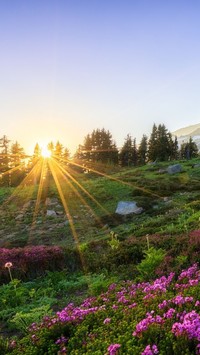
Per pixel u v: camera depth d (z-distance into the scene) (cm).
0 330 862
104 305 704
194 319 484
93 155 11800
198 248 1212
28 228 4062
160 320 519
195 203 3172
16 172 9344
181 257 1081
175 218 2702
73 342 557
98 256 1692
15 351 604
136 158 11725
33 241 3431
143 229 2473
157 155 10625
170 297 641
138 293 762
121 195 5081
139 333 493
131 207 4041
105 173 9056
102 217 4019
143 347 460
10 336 815
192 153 11944
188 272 827
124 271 1309
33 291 1095
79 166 10775
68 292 1160
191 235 1465
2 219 4678
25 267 1501
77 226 3847
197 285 681
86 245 2020
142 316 582
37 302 1040
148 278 1035
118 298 777
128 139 11800
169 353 440
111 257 1530
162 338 480
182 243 1377
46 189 6244
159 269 1061
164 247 1450
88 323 630
